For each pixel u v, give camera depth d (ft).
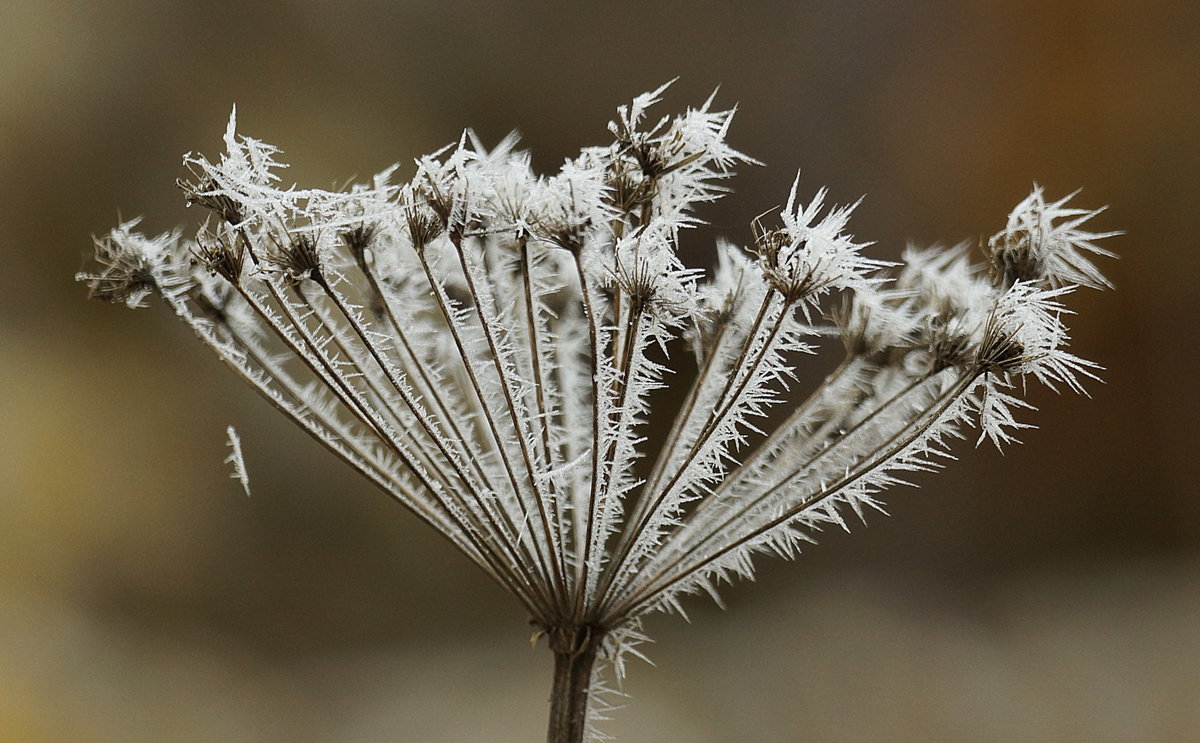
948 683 3.77
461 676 4.07
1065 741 3.44
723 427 1.34
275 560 4.38
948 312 1.36
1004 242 1.36
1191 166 5.16
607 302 1.38
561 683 1.34
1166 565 4.64
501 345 1.36
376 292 1.35
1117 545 4.96
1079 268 1.35
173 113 4.79
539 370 1.34
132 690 3.65
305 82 5.07
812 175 5.47
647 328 1.33
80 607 3.83
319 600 4.34
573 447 1.38
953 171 5.50
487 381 1.37
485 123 5.44
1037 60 5.38
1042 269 1.35
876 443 1.35
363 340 1.33
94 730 3.41
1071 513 5.04
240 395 4.54
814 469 1.35
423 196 1.33
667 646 4.18
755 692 3.80
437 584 4.57
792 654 4.04
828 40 5.51
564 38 5.49
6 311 4.34
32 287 4.42
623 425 1.33
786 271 1.32
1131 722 3.41
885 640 4.07
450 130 5.38
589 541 1.34
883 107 5.52
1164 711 3.43
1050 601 4.38
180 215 4.69
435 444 1.35
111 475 4.17
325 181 4.90
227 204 1.33
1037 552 4.89
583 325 1.40
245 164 1.33
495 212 1.32
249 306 1.36
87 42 4.64
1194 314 5.12
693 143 1.34
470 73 5.39
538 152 5.49
